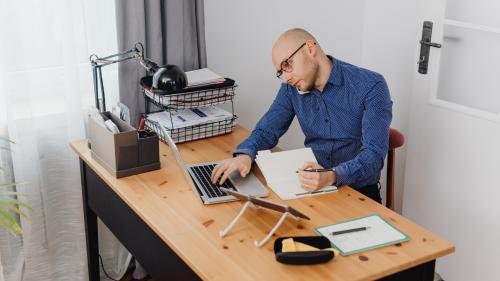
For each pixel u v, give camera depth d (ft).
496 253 9.59
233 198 7.29
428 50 9.99
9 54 8.80
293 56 7.63
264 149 8.50
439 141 10.19
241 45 11.03
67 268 10.22
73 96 9.43
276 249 6.13
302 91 7.98
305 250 6.07
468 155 9.75
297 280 5.69
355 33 11.62
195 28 10.18
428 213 10.63
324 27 11.43
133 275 10.69
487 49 9.27
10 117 9.02
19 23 8.81
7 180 9.36
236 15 10.81
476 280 9.98
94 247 9.57
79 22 9.38
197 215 6.96
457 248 10.21
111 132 7.82
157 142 8.08
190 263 6.02
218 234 6.54
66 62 9.25
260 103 11.58
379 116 7.80
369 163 7.55
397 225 6.69
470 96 9.66
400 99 11.17
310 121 8.42
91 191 9.01
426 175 10.53
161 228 6.66
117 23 9.39
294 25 11.28
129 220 7.91
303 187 7.37
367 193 8.45
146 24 9.68
